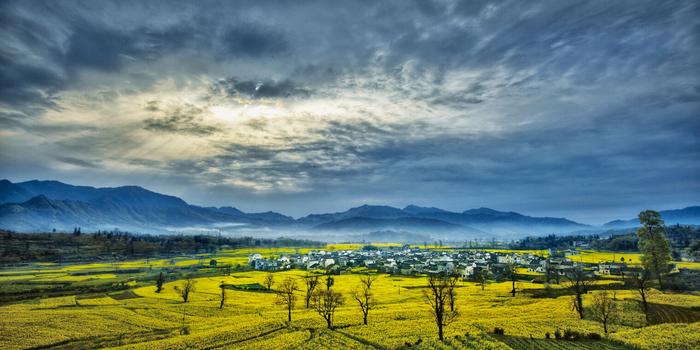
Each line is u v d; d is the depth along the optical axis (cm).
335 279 17475
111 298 13062
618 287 12169
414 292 13650
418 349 6262
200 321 9588
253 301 12481
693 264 17225
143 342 7675
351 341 7006
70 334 8275
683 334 6203
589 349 5884
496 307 10119
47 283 16175
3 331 8469
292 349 6650
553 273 16975
